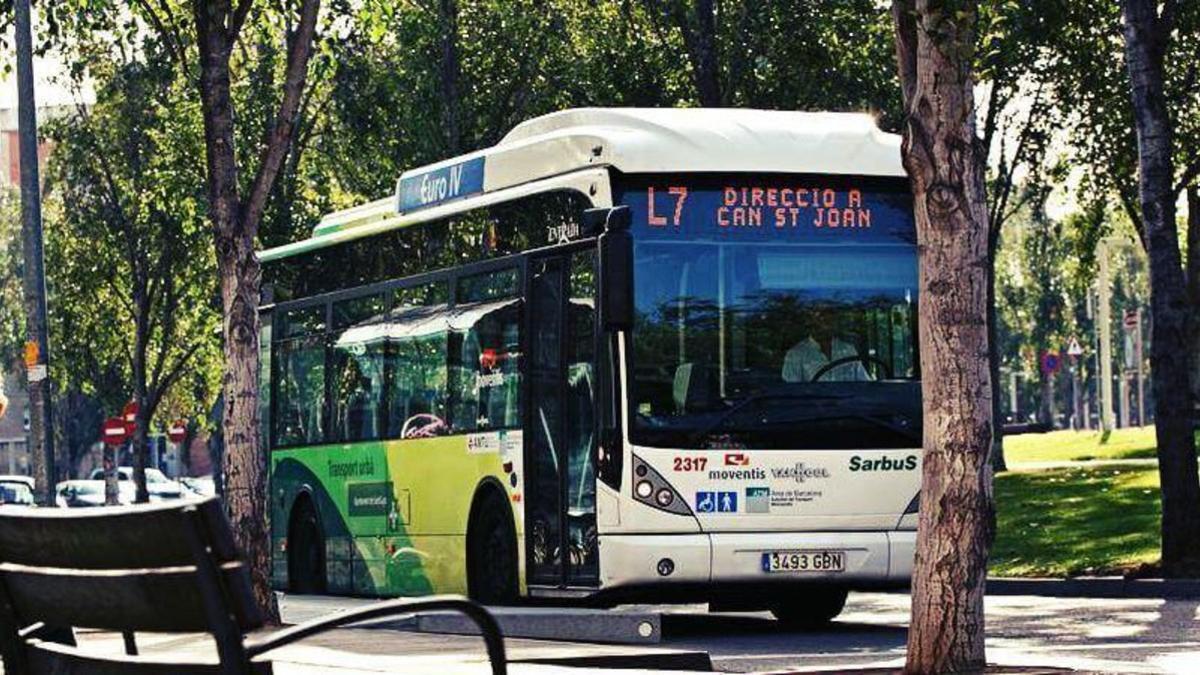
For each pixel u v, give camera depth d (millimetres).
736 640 24266
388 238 29156
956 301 15969
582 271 23969
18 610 8422
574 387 24094
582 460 23859
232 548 7258
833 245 24141
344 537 30266
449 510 27000
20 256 134125
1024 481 53688
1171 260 32250
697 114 24344
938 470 16016
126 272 83125
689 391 23516
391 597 28828
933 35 15758
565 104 60875
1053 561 35750
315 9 25422
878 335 24188
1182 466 32219
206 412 101812
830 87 53656
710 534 23438
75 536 7633
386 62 63312
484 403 26125
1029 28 52000
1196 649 22062
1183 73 54094
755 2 53031
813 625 26688
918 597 16141
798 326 23922
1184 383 32438
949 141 15938
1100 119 55688
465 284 26797
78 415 134375
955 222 15969
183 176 66250
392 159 63906
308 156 68188
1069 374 193625
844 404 23922
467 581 26484
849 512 23828
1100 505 42938
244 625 7309
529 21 60562
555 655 16062
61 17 29766
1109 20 53656
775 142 24125
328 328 30969
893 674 16375
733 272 23828
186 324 89688
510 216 25672
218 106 25406
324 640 18938
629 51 57375
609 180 23688
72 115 80938
